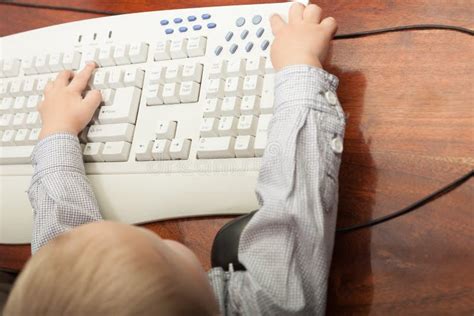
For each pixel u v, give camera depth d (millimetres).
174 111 697
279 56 644
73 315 446
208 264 656
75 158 700
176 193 669
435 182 597
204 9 729
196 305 479
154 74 714
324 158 588
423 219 590
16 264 741
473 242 566
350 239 610
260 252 583
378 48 670
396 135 627
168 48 720
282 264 567
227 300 597
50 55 792
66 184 680
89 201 677
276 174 590
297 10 671
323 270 566
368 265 596
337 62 682
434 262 574
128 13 817
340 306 592
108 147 707
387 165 621
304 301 554
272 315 562
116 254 467
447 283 563
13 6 912
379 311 578
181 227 678
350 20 696
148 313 447
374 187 619
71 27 804
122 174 700
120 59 745
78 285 454
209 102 675
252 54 678
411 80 642
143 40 744
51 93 750
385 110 641
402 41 663
